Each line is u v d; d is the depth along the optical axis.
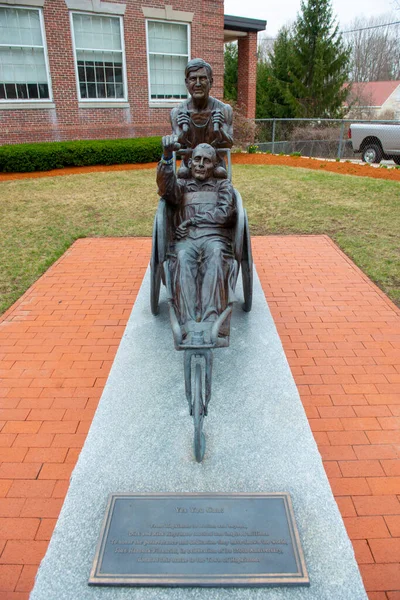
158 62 15.26
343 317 4.80
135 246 7.03
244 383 3.28
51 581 2.07
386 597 2.22
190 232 3.54
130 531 2.25
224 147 4.44
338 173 12.84
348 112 30.75
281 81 27.70
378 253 6.58
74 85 14.11
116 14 13.90
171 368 3.47
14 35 13.14
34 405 3.54
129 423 2.94
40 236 7.48
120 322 4.77
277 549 2.15
